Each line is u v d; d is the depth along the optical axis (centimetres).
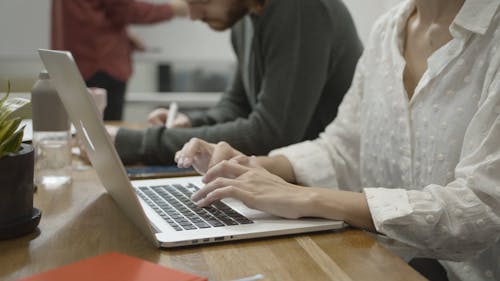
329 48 151
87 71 298
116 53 306
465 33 102
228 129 142
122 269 66
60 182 112
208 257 74
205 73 354
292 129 145
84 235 82
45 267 70
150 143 135
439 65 105
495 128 89
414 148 111
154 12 308
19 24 322
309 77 146
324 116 164
